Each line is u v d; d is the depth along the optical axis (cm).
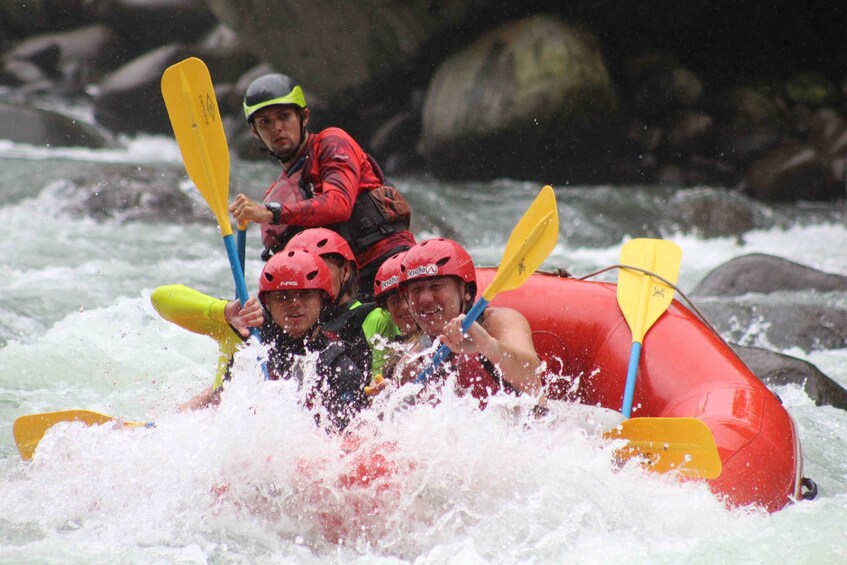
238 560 1066
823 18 5700
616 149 5322
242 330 1336
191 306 1382
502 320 1348
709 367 1486
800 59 5812
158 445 1195
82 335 2067
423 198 4597
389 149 5644
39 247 3142
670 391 1490
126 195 3728
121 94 6084
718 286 2694
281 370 1239
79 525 1149
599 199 4706
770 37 5734
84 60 6762
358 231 1623
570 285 1689
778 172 5209
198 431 1189
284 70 5731
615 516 1122
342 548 1106
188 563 1055
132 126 6156
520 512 1116
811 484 1339
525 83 5094
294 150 1616
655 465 1222
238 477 1140
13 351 1920
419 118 5650
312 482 1118
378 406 1195
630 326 1588
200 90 1453
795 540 1109
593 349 1619
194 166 1439
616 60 5559
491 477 1142
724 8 5516
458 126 5209
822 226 4662
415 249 1277
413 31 5416
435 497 1121
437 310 1270
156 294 1417
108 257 3102
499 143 5178
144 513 1155
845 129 5388
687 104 5422
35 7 6856
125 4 6725
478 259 3775
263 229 1638
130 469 1188
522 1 5388
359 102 5781
